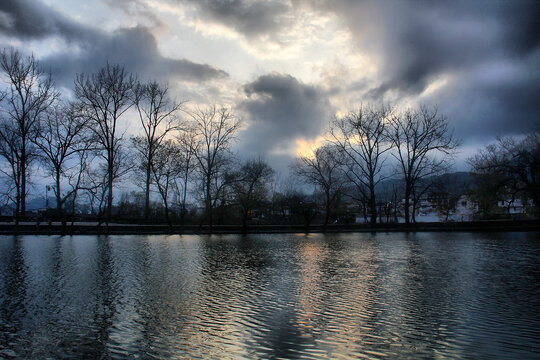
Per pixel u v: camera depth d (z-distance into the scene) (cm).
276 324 1138
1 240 3656
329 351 931
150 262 2325
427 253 2869
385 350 940
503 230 5384
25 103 4762
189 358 891
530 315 1220
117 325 1116
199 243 3603
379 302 1394
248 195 5119
